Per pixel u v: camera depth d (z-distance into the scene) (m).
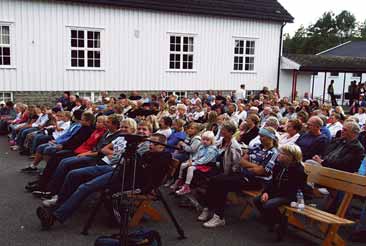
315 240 5.21
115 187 5.32
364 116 12.07
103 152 6.07
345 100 32.16
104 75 18.08
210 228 5.59
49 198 6.61
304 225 5.71
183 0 19.75
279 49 22.73
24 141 10.29
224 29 20.81
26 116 12.02
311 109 12.44
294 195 5.14
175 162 5.53
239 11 20.94
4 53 16.22
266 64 22.44
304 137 7.04
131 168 5.32
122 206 4.55
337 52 44.66
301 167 5.14
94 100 17.95
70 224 5.60
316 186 6.09
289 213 5.03
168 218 5.93
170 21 19.31
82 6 17.27
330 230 4.74
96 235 5.23
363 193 4.89
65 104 15.36
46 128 9.89
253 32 21.72
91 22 17.53
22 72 16.45
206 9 19.94
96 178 5.51
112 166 5.88
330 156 6.26
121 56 18.34
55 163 6.80
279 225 5.15
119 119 6.59
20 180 7.80
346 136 6.09
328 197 6.31
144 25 18.69
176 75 19.81
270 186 5.33
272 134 5.83
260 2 22.39
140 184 5.41
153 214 5.71
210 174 6.30
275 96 16.36
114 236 4.59
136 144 4.70
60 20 16.91
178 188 6.98
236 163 5.82
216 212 5.66
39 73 16.77
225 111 12.45
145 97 17.23
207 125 8.54
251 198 5.79
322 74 36.84
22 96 16.58
